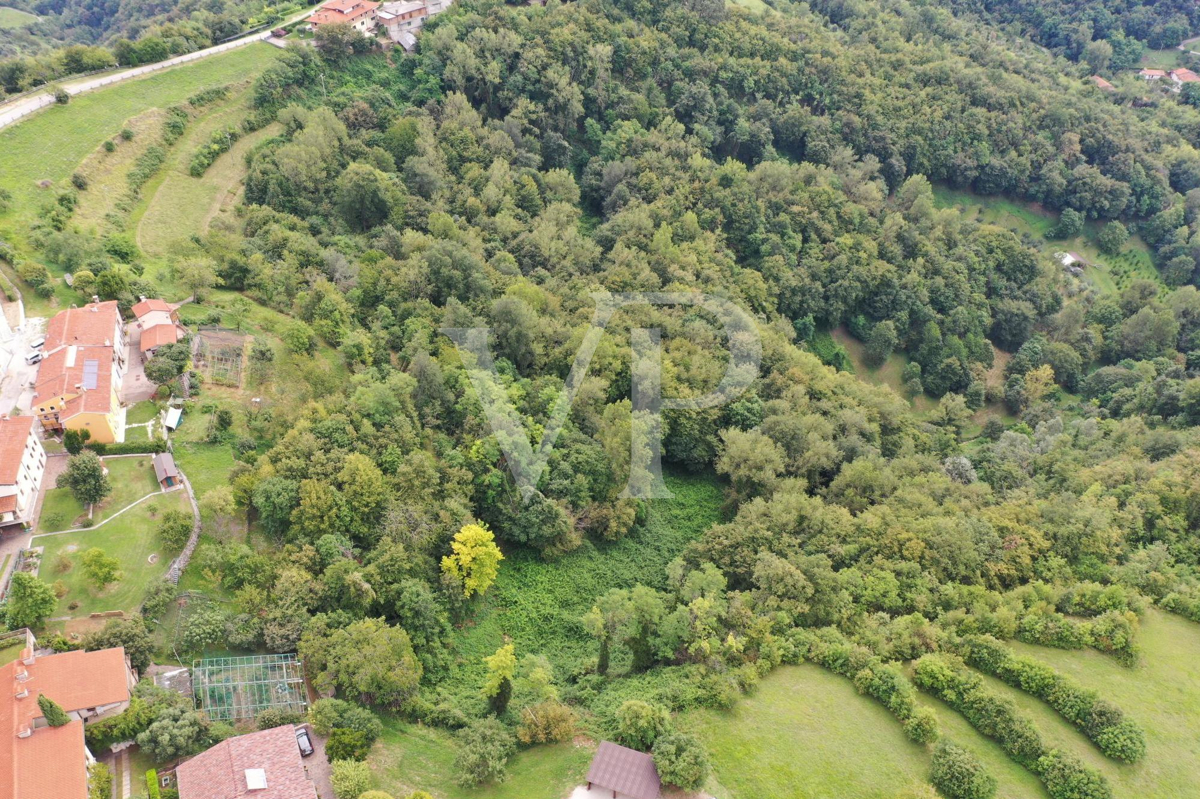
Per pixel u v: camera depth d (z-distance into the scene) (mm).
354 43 187875
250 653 80625
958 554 103000
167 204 145375
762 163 191875
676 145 191625
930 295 186375
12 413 97562
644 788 71250
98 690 69125
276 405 108312
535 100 194500
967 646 90500
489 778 73688
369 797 65312
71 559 84688
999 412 182625
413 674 80062
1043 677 86312
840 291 177000
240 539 91562
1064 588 101438
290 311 126812
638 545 114562
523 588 103875
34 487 91000
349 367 118750
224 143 160625
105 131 149250
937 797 74000
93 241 124562
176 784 66812
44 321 110500
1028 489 126688
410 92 189125
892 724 82562
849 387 145875
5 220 123938
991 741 81688
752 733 79938
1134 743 79562
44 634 77250
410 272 131250
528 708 80875
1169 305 197125
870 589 97500
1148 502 117250
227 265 128375
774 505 110438
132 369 109438
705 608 90562
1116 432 147000
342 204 150750
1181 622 100438
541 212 171125
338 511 92688
